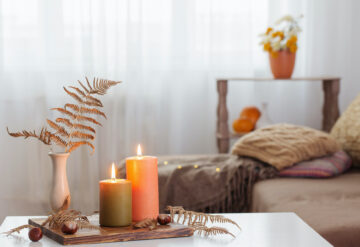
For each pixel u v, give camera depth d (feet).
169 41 9.53
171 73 9.55
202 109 9.71
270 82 9.73
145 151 9.59
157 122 9.64
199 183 6.36
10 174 9.44
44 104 9.35
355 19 9.64
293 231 3.52
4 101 9.34
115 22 9.27
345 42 9.64
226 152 8.73
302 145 6.56
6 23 9.25
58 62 9.27
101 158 9.39
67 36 9.25
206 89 9.65
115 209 3.34
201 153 9.79
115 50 9.31
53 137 3.58
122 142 9.51
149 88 9.55
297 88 9.79
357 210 4.65
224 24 9.53
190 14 9.48
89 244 3.13
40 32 9.29
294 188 5.69
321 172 6.29
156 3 9.41
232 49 9.57
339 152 6.86
